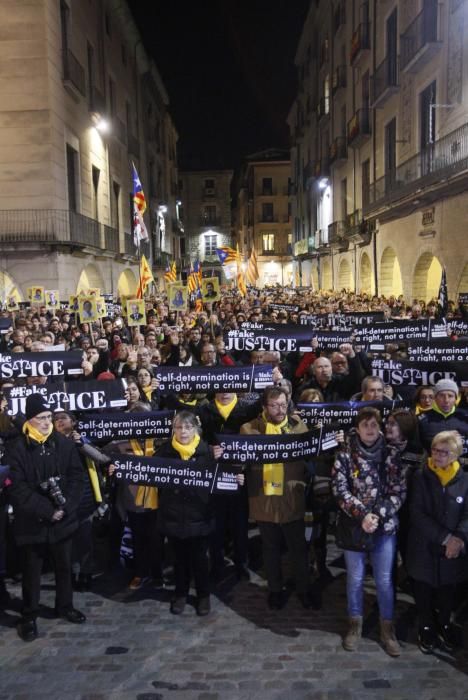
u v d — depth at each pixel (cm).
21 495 527
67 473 549
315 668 480
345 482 509
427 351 732
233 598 596
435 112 2141
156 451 605
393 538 505
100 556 702
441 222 2069
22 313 1769
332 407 633
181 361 1091
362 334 839
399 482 508
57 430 592
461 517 491
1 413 662
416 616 557
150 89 4778
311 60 4612
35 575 535
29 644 519
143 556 620
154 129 4997
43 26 2359
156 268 4741
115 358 1059
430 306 1839
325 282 4384
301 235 5281
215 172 8225
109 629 541
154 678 470
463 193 1883
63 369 694
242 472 571
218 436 553
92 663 490
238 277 2903
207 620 554
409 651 502
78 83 2717
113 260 3291
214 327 1388
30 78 2375
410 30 2300
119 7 3478
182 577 571
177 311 1852
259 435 552
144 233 2777
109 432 606
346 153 3538
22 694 453
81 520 604
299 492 568
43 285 2405
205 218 8288
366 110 3036
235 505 630
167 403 754
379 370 724
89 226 2784
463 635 525
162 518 564
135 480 561
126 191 3769
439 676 470
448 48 1994
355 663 486
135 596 605
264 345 827
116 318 1733
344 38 3541
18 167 2402
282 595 594
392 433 574
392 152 2680
